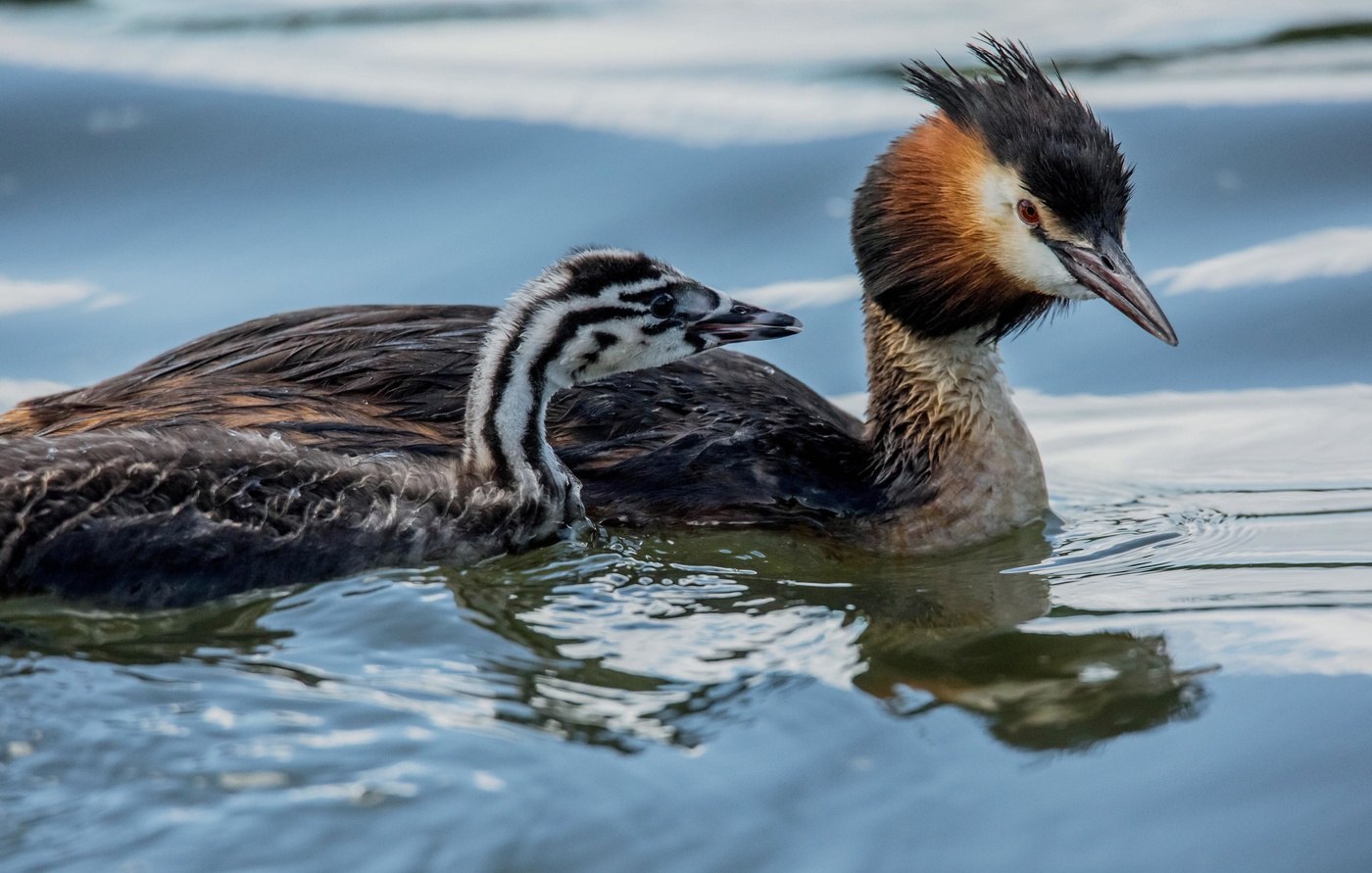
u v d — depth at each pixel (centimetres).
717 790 912
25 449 1150
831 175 1970
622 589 1193
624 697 1018
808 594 1203
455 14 2469
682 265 1834
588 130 2075
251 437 1206
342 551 1196
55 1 2453
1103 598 1193
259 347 1315
